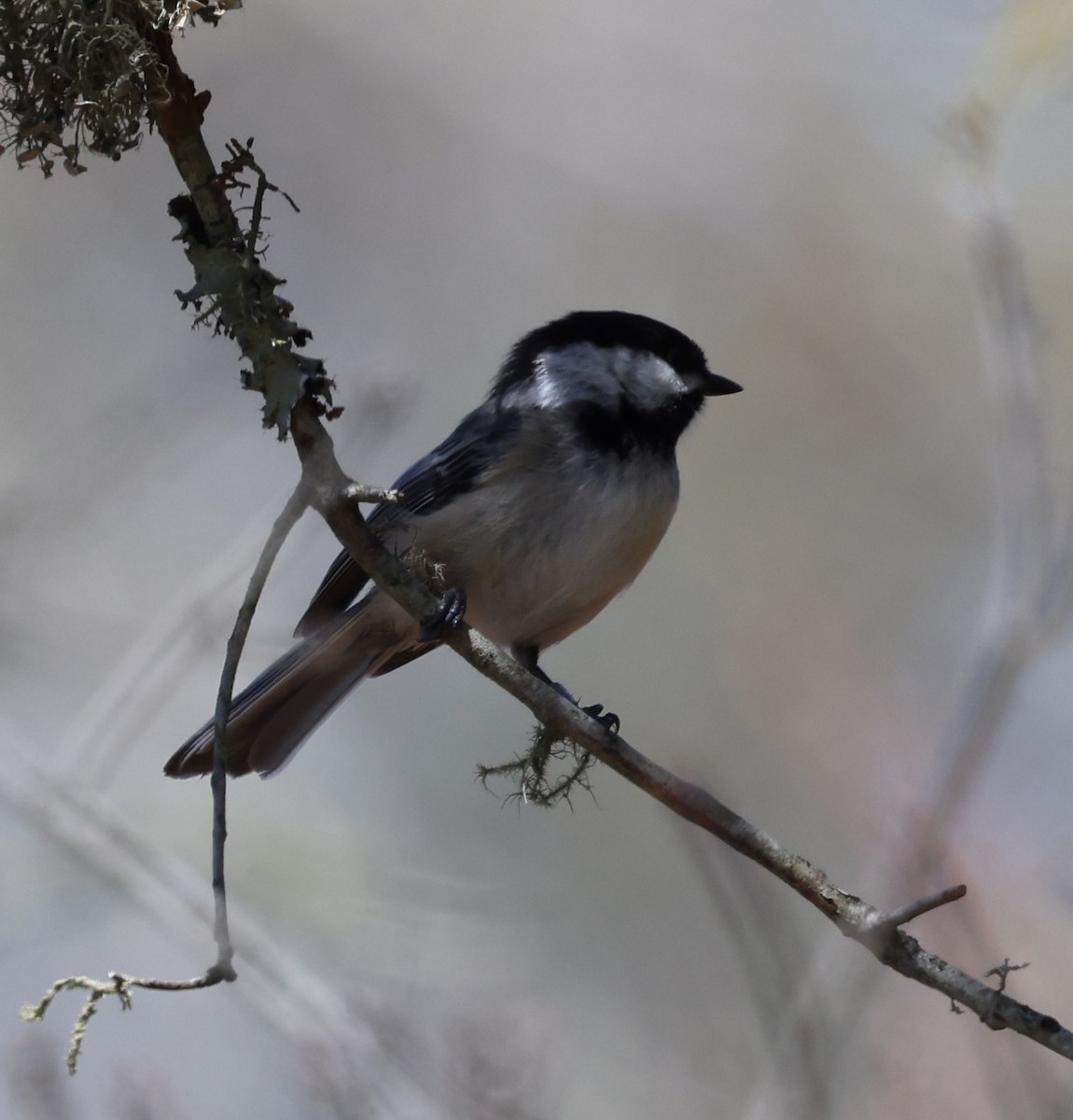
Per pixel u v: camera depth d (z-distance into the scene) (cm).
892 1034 877
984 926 905
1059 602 874
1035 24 966
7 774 875
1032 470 892
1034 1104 727
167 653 941
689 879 1068
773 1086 709
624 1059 942
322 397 530
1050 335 1139
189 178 521
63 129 527
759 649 1206
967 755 890
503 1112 745
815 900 515
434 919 914
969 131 966
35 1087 767
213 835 493
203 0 511
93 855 857
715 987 992
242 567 962
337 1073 746
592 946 1026
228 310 522
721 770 1140
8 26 517
